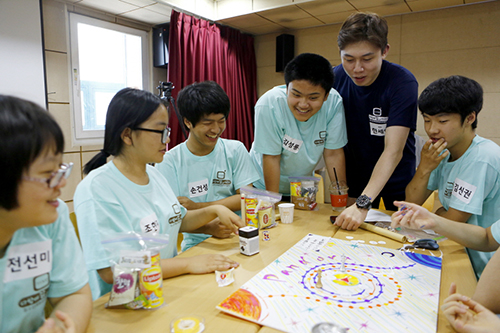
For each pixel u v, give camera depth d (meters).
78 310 0.78
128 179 1.15
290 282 0.97
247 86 4.51
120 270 0.86
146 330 0.77
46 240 0.80
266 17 3.78
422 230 1.42
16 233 0.75
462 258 1.16
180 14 3.48
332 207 1.82
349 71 1.74
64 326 0.69
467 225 1.21
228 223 1.32
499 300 0.84
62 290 0.82
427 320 0.78
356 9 3.50
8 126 0.58
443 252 1.21
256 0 3.58
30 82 2.72
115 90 3.58
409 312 0.81
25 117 0.60
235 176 1.79
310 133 1.88
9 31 2.57
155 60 3.85
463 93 1.32
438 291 0.92
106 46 3.43
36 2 2.71
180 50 3.55
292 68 1.61
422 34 3.58
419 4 3.34
